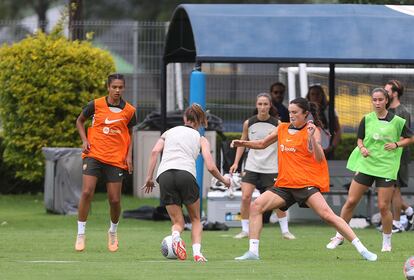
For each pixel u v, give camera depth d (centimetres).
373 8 5675
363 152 4075
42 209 6431
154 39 7500
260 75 7575
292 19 5459
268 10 5556
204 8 5534
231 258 3794
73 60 6888
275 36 5397
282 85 5866
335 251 4091
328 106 6112
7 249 4131
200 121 3728
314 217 5847
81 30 7488
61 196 6088
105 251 4075
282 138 3634
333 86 6128
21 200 6994
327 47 5394
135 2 14425
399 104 4853
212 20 5416
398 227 5066
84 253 3981
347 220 4209
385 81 7219
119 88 4072
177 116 7206
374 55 5397
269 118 4778
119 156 4062
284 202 3647
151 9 14362
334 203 5684
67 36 7494
